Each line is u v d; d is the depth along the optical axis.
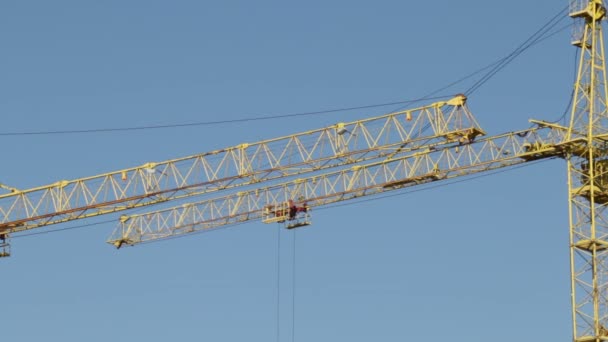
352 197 176.12
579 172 159.25
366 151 169.25
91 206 182.25
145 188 180.38
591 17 162.62
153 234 188.12
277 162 174.25
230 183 177.88
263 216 181.00
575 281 155.38
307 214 178.75
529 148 163.62
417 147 167.75
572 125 161.00
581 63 162.00
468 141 165.88
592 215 156.50
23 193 185.62
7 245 189.38
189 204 186.50
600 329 153.25
